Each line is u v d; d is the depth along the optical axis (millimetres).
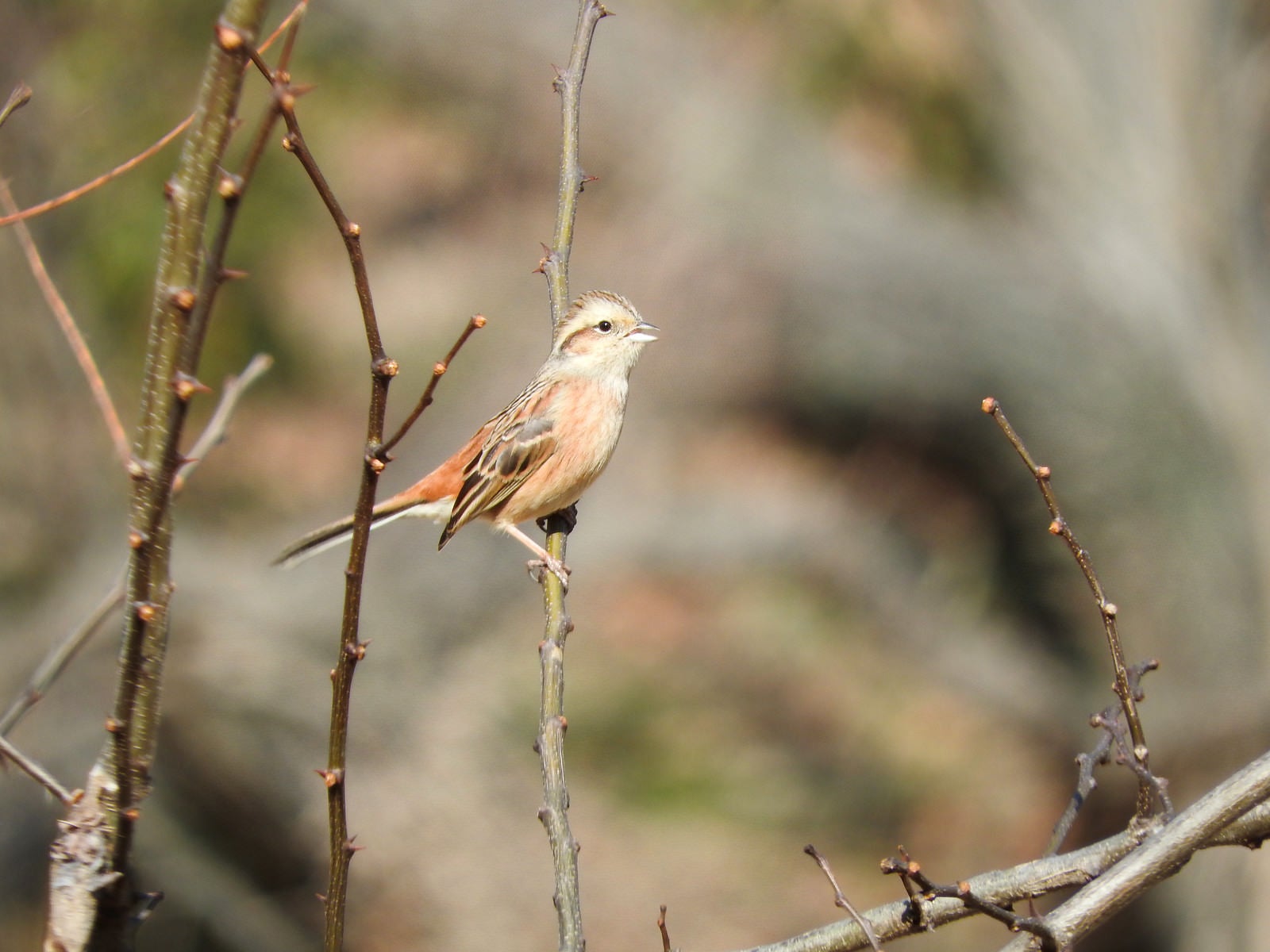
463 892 13102
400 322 18516
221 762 12148
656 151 17141
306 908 12406
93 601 11961
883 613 17078
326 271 18250
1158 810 4191
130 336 13367
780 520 17281
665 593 17562
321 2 17203
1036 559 15508
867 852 15523
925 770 16109
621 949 14016
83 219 13391
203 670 12359
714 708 16641
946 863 15250
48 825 11242
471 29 17312
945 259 15500
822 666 17047
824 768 16328
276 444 16188
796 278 16375
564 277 5949
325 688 12930
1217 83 15008
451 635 14516
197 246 3426
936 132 16234
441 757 13602
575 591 17344
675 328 16875
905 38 16281
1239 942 12297
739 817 15461
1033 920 3811
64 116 13391
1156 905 12977
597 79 17188
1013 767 16078
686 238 16906
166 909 11711
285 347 16500
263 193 15531
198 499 14875
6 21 13211
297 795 12523
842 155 16406
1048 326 14906
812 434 17141
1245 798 3896
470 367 18156
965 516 16547
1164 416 14289
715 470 17656
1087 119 15289
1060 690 15898
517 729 14688
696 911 14641
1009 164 15875
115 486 12914
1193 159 14953
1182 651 13906
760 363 17016
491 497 7473
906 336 15695
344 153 18094
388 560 14414
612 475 18031
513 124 18156
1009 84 15664
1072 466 14719
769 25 16922
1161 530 14141
